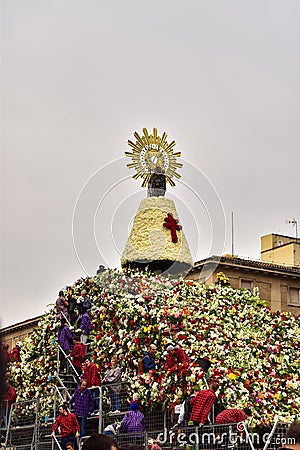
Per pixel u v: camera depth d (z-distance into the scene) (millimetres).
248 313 26609
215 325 24547
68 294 27484
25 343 28844
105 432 19625
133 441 18547
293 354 25047
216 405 20344
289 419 20234
